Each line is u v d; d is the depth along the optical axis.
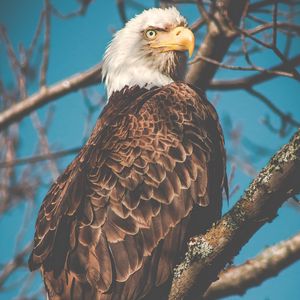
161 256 10.57
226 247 9.66
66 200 10.80
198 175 11.14
